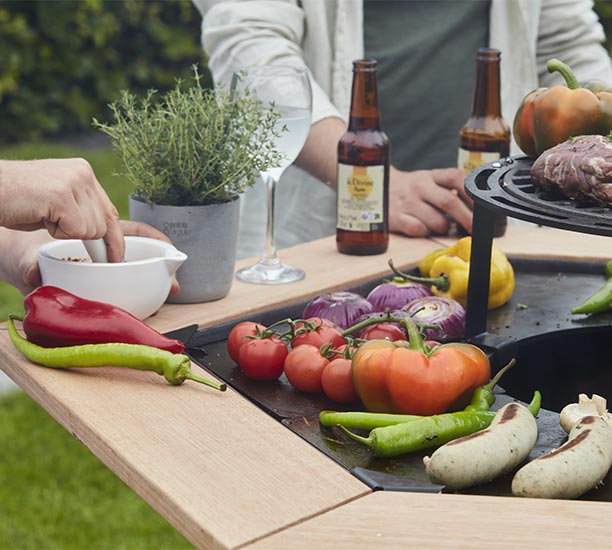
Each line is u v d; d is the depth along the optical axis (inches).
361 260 63.9
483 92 65.7
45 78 241.3
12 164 48.2
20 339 47.4
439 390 40.9
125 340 45.7
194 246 54.9
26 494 106.3
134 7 243.8
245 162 54.7
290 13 76.4
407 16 83.0
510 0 81.2
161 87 253.4
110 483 110.3
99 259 50.4
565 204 43.3
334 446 40.0
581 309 55.2
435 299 52.4
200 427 40.2
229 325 53.0
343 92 79.2
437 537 32.2
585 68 83.7
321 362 44.8
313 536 32.3
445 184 68.0
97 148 240.7
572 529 32.6
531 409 42.6
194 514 33.5
